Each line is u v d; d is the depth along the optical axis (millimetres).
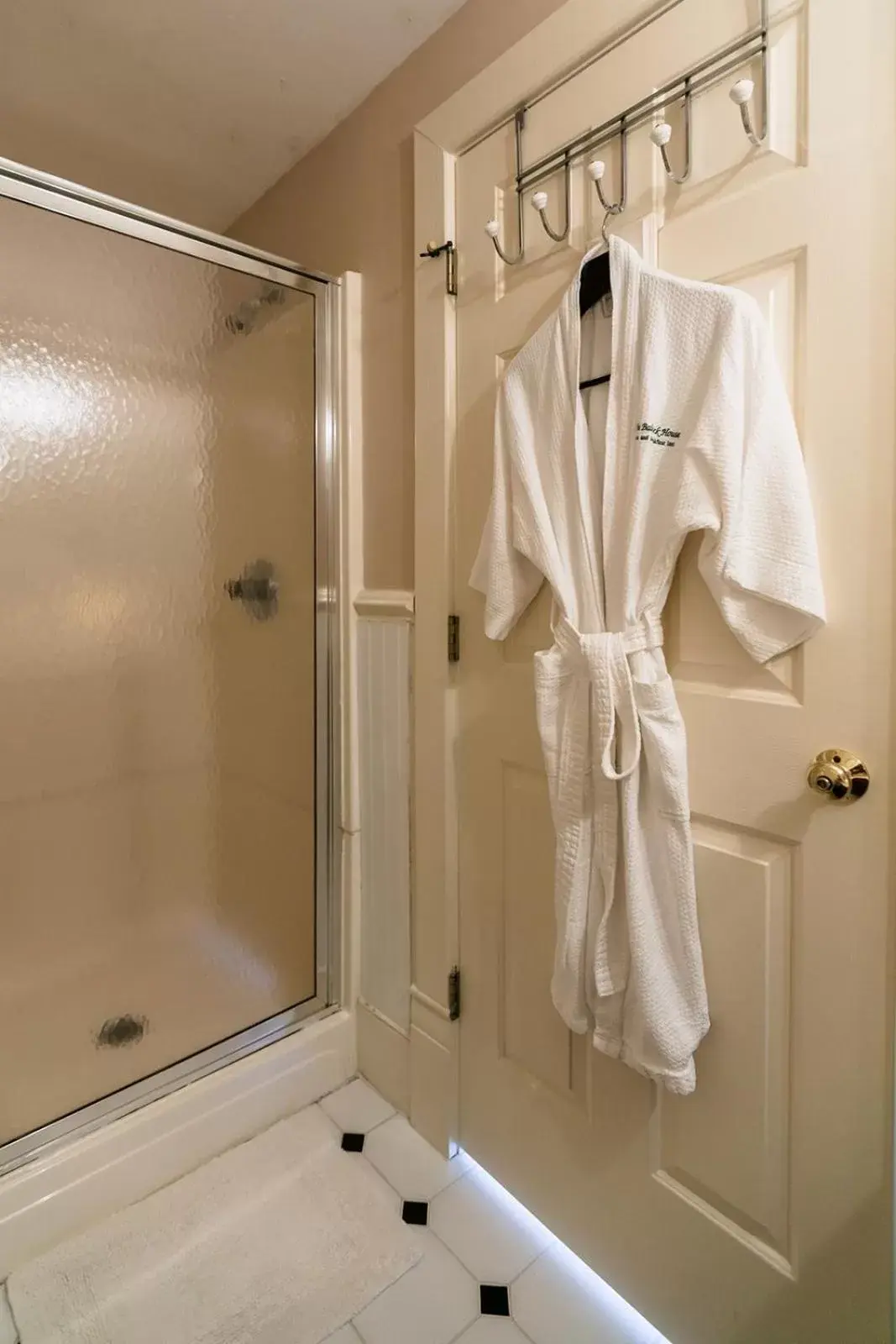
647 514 917
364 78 1405
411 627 1410
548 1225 1194
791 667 844
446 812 1329
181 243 1399
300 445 1553
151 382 1438
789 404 818
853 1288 826
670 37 911
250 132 1576
